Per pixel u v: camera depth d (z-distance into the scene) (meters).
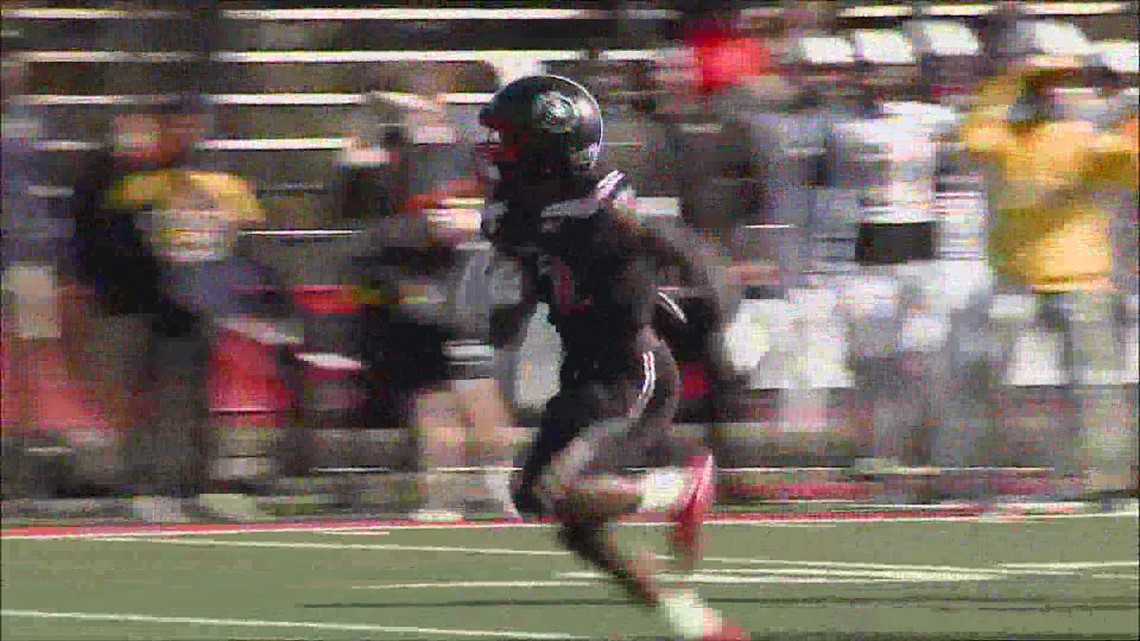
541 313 30.00
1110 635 20.73
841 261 28.58
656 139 28.98
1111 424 29.09
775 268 28.47
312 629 21.47
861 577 24.25
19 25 32.41
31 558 25.70
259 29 35.16
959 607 22.33
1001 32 28.42
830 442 29.39
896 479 29.41
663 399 18.20
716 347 28.19
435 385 28.20
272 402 29.02
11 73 29.08
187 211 27.55
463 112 31.39
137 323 28.05
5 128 28.20
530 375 29.95
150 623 21.81
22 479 28.72
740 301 28.48
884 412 29.30
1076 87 27.42
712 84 28.73
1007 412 29.12
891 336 28.78
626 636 21.05
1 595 23.39
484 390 28.41
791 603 22.66
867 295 28.66
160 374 28.36
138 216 27.41
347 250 28.89
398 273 27.92
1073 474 29.19
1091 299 28.20
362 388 29.16
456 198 27.64
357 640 20.92
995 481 29.22
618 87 30.48
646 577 18.25
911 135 28.27
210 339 28.36
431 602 22.98
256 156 34.09
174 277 27.73
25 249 28.20
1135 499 29.22
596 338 18.05
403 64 35.44
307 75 35.44
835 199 28.42
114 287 27.72
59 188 28.19
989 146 27.61
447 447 28.36
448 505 28.52
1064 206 27.70
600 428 17.83
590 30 35.00
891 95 28.38
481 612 22.39
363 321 28.61
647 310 17.94
